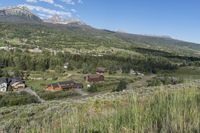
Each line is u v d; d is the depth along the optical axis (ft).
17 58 409.08
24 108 62.64
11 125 37.52
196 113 19.04
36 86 300.81
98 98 54.75
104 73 409.69
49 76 361.71
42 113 51.06
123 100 27.76
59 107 53.57
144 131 18.02
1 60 400.67
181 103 22.27
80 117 21.77
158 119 19.42
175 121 17.93
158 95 25.57
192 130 17.10
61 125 19.66
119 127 19.22
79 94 266.36
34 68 403.34
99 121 20.77
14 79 309.01
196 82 41.14
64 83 289.33
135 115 19.62
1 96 229.45
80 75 380.99
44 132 20.40
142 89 53.52
